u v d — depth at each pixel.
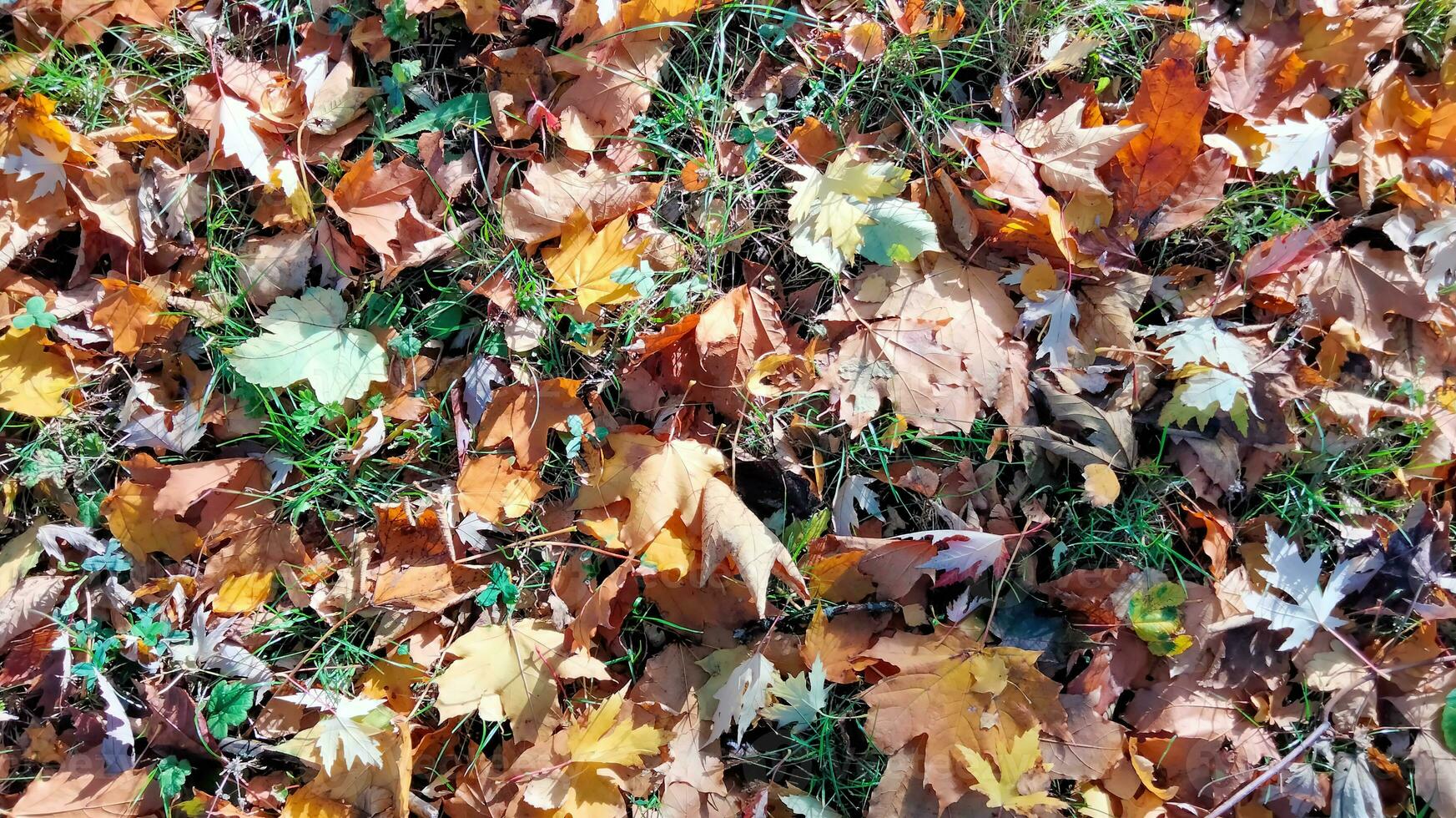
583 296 0.73
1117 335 0.74
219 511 0.74
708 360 0.73
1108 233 0.75
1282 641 0.74
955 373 0.73
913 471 0.75
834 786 0.74
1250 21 0.79
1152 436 0.75
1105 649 0.72
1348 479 0.77
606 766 0.70
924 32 0.78
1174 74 0.70
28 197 0.73
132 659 0.73
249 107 0.75
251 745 0.72
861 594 0.73
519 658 0.71
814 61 0.80
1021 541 0.74
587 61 0.77
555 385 0.74
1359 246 0.77
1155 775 0.73
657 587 0.73
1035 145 0.75
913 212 0.74
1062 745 0.71
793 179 0.79
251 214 0.77
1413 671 0.74
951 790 0.70
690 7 0.77
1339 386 0.76
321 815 0.70
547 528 0.75
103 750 0.72
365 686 0.73
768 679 0.71
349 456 0.75
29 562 0.74
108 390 0.76
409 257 0.75
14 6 0.75
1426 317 0.75
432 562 0.74
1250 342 0.75
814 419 0.76
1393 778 0.74
